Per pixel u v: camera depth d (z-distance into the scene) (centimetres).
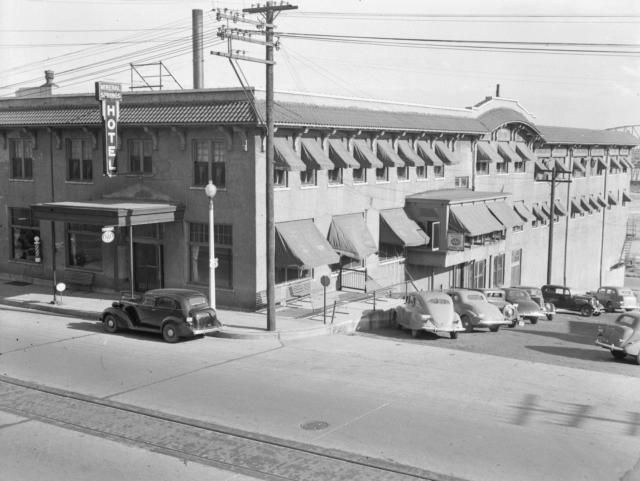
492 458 1232
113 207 2661
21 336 2309
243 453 1266
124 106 2902
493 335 2731
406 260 3691
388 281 3553
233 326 2433
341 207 3166
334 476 1153
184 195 2852
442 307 2566
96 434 1379
